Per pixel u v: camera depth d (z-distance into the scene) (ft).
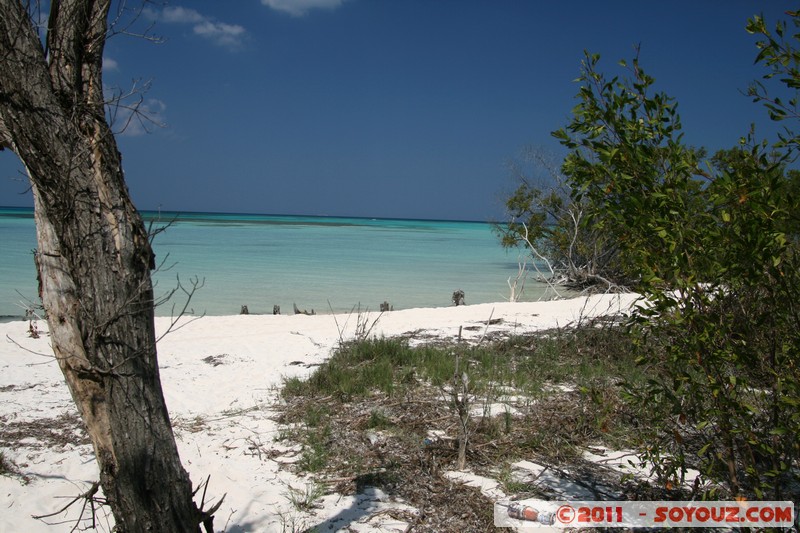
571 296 73.15
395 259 118.83
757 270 10.75
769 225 10.41
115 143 9.91
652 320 12.38
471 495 15.65
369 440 19.51
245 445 19.56
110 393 9.55
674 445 16.93
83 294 9.43
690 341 11.21
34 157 9.15
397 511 14.94
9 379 27.86
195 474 17.40
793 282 10.94
